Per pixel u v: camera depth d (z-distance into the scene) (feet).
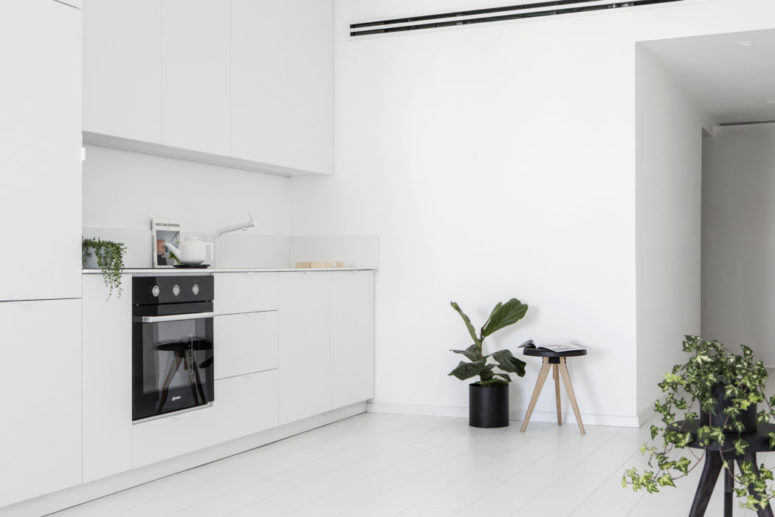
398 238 18.66
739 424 7.01
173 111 14.17
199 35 14.76
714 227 27.68
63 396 10.95
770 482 11.85
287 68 17.35
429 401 18.40
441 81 18.34
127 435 11.92
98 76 12.66
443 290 18.30
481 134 18.02
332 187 19.17
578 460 13.73
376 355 18.85
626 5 16.84
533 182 17.60
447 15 18.25
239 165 17.11
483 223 18.01
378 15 18.79
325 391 16.87
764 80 20.38
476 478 12.59
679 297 21.04
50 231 10.87
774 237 26.96
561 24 17.37
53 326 10.84
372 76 18.88
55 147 11.01
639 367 17.03
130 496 11.75
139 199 15.12
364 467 13.37
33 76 10.77
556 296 17.40
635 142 16.84
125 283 11.89
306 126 18.06
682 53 17.78
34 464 10.54
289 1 17.42
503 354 16.60
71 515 10.85
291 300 15.76
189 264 15.03
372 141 18.86
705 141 27.68
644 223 17.53
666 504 11.14
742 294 27.37
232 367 14.11
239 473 13.05
